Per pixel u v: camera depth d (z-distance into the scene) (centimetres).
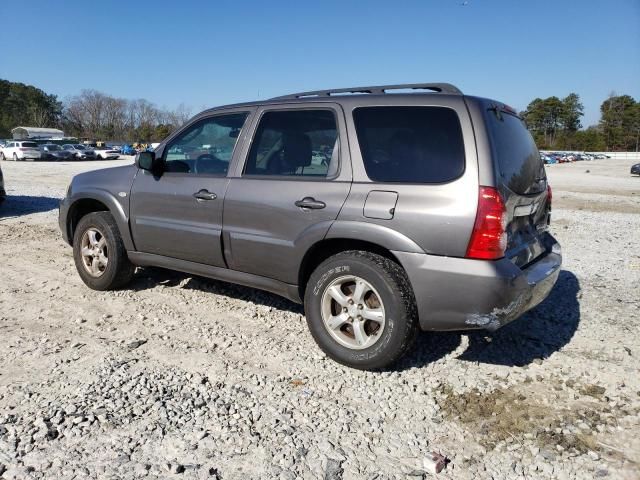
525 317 448
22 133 8456
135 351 365
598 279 573
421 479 241
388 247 319
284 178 371
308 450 259
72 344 373
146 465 242
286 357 361
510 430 280
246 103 414
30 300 469
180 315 437
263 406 297
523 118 402
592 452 261
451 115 320
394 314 319
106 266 481
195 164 427
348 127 350
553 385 330
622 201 1585
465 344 391
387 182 326
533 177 357
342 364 348
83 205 516
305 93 398
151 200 442
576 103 13200
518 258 326
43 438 259
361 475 242
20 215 949
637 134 12038
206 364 347
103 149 4506
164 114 10081
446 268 303
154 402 296
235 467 244
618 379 339
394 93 348
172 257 442
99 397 299
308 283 356
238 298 482
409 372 344
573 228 946
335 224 338
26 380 318
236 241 389
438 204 305
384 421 287
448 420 289
